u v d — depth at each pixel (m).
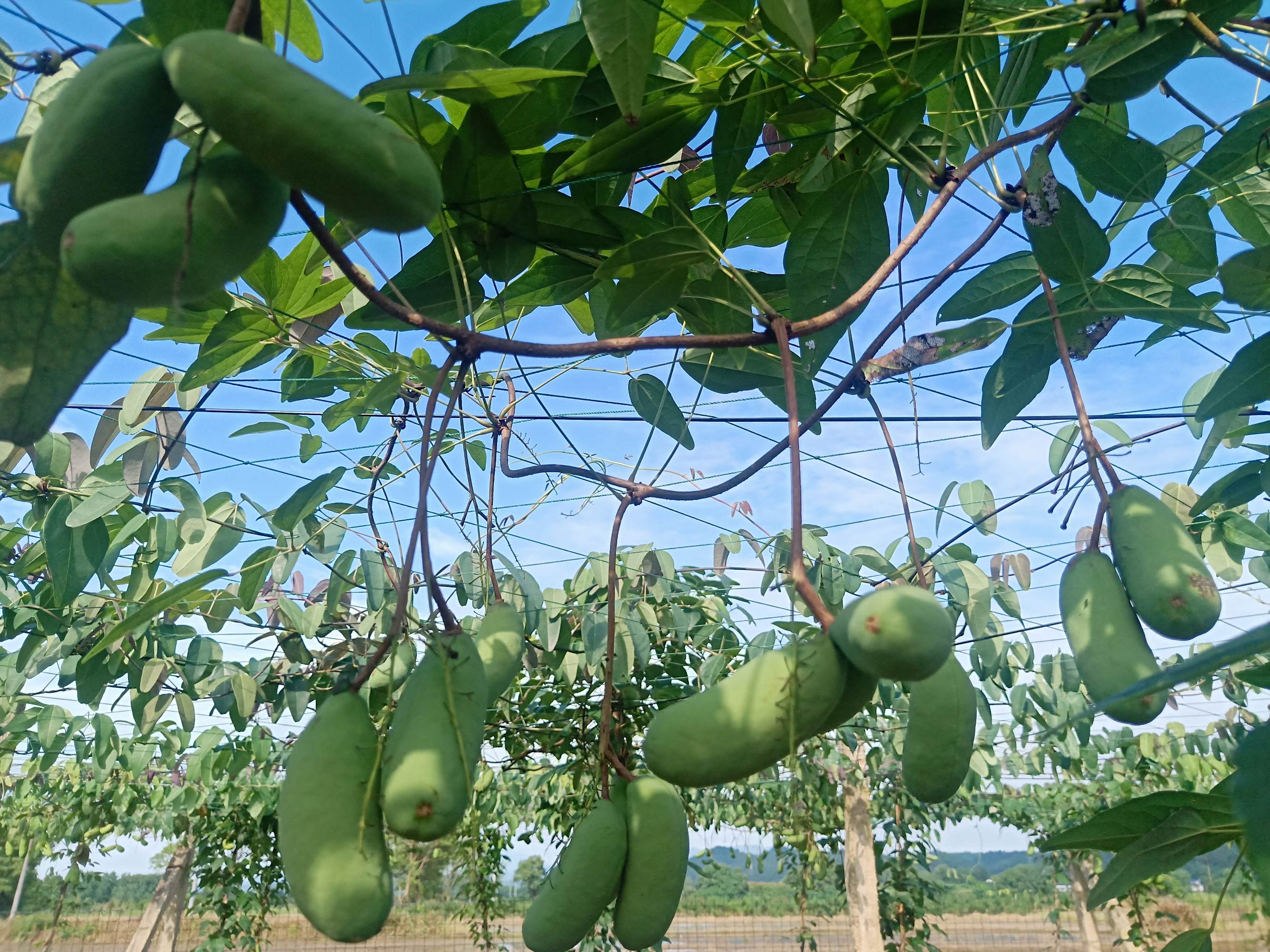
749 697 1.06
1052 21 1.60
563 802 5.46
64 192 0.81
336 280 1.92
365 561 3.24
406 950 18.06
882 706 5.06
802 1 1.31
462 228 1.67
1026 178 1.62
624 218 1.70
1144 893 8.83
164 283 0.79
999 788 7.71
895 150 1.73
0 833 9.97
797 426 1.15
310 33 1.29
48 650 3.76
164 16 1.03
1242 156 1.68
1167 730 8.12
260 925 7.30
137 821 9.36
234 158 0.84
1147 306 1.75
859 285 1.73
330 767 1.00
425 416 1.19
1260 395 1.48
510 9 1.47
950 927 23.80
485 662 1.36
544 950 1.23
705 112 1.61
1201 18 1.42
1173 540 1.19
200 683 3.97
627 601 4.04
